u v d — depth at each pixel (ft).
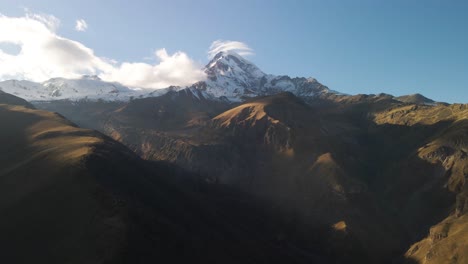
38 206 349.41
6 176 415.23
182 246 368.68
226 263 413.59
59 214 337.11
